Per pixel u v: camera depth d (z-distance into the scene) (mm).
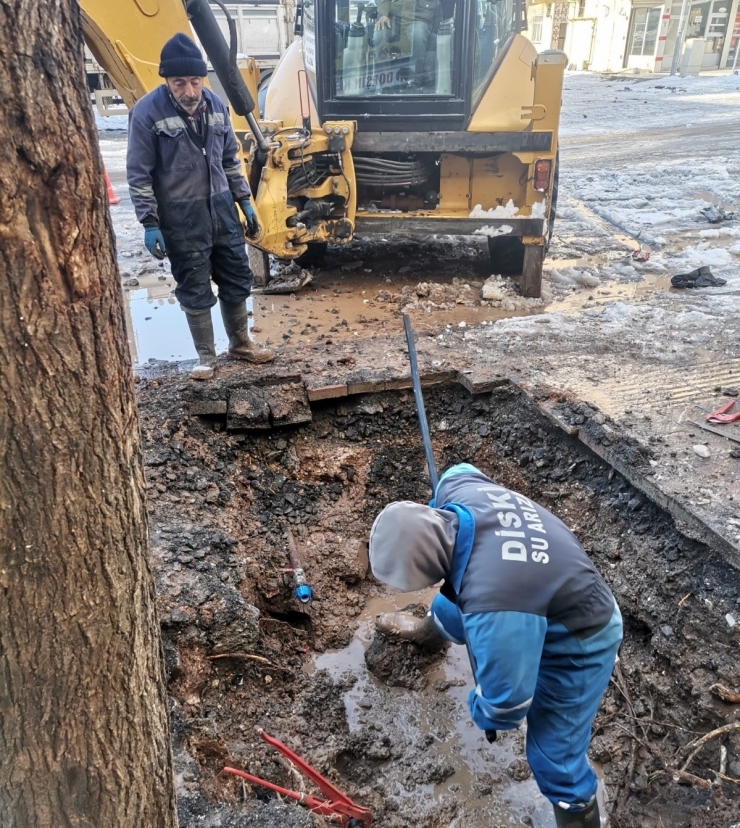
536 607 1902
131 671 1403
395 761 2965
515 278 6043
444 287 5863
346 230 5320
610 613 2055
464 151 5145
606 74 24797
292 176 5059
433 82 5074
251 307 5582
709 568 3018
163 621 2863
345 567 3791
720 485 3299
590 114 15211
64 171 1070
